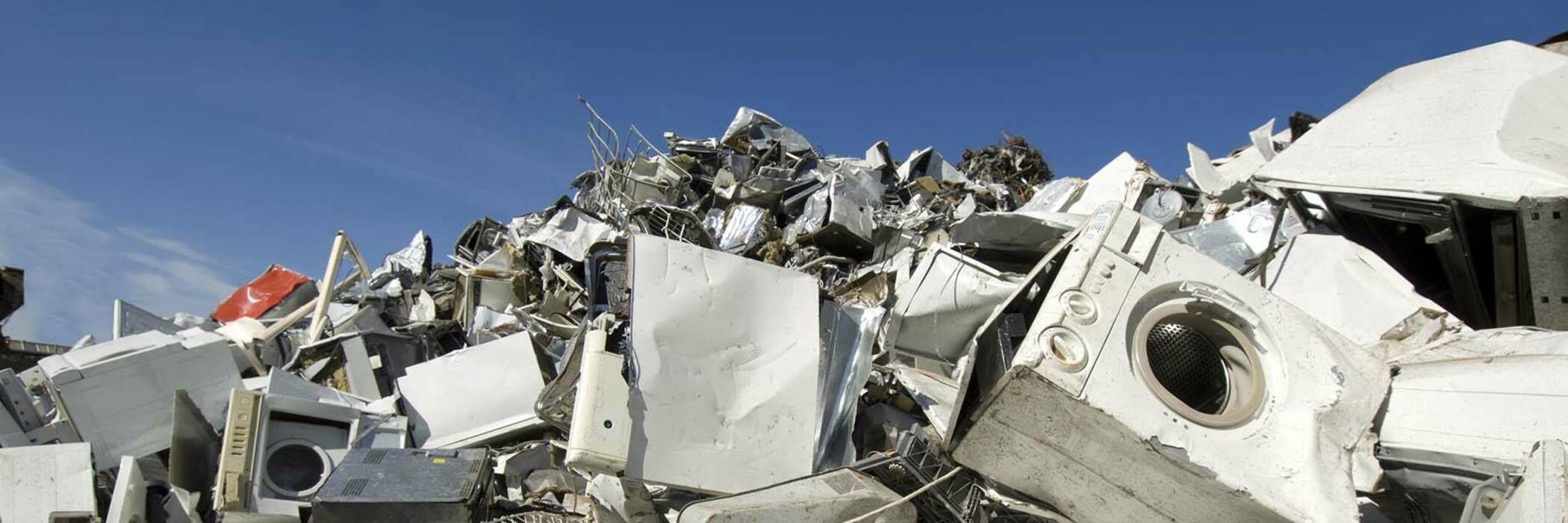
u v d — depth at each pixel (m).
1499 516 3.84
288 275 12.83
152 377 7.09
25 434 6.67
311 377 8.66
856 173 12.66
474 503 5.82
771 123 17.23
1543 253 5.39
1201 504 4.30
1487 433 4.39
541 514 6.18
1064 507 4.59
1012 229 8.28
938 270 7.06
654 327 5.23
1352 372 4.71
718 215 12.84
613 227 12.23
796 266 10.89
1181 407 4.30
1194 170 10.56
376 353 8.98
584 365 5.06
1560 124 6.16
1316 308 6.30
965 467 4.70
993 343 4.50
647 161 14.13
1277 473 4.27
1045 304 4.41
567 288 11.15
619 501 5.39
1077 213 10.02
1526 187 5.45
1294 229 7.58
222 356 7.48
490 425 7.40
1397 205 6.30
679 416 5.12
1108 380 4.20
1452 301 6.59
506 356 7.73
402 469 6.01
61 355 7.14
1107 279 4.53
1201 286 4.66
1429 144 6.39
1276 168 7.23
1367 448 4.54
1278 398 4.53
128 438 6.89
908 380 6.14
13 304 9.86
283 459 6.42
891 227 10.68
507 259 12.27
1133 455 4.23
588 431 4.82
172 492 6.25
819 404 5.74
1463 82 6.83
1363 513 4.96
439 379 7.66
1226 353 4.73
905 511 4.74
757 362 5.48
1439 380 4.78
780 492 4.69
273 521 6.17
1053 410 4.22
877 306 8.25
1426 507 4.63
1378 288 6.07
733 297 5.57
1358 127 7.12
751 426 5.30
